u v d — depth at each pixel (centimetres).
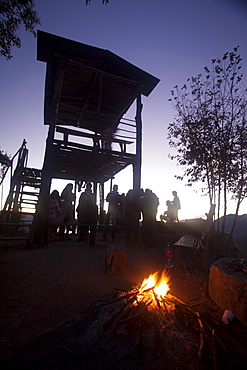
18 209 1198
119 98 1135
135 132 995
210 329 239
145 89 1055
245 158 688
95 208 810
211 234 825
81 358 196
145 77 991
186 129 762
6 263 498
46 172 771
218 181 727
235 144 700
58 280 404
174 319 252
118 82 1020
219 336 238
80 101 1166
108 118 1277
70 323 254
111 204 934
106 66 948
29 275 421
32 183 1276
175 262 547
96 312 276
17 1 437
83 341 220
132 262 585
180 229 975
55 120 820
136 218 900
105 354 201
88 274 450
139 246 820
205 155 720
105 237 871
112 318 243
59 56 822
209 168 728
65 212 808
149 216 843
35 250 659
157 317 242
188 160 752
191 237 557
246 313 277
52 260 543
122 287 391
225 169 699
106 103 1184
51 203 793
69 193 834
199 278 477
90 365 188
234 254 841
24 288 358
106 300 317
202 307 333
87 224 794
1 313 272
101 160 1053
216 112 709
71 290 363
